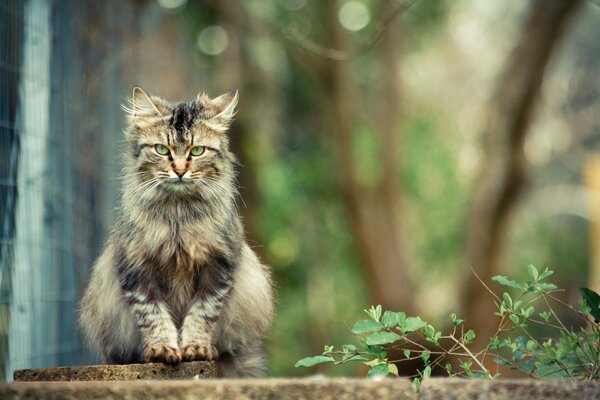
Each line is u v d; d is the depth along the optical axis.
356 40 19.02
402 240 19.05
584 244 26.91
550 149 28.50
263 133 17.80
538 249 25.55
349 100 17.78
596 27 29.38
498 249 17.53
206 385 4.61
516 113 17.52
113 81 10.31
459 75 26.91
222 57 17.05
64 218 8.45
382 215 18.81
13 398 4.59
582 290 5.71
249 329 7.25
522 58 17.45
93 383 4.65
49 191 8.12
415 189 22.67
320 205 21.09
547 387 4.60
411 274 18.88
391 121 19.28
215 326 6.82
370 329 5.47
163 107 6.85
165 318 6.68
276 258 18.52
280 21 17.34
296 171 20.72
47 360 8.03
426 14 20.11
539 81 17.38
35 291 7.82
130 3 11.02
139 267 6.70
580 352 5.99
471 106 26.56
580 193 29.03
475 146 23.92
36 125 7.82
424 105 25.80
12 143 7.39
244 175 16.61
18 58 7.56
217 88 16.86
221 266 6.83
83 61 9.16
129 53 10.86
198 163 6.72
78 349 8.48
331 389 4.59
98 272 7.28
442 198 22.91
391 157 19.12
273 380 4.65
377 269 18.42
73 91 8.85
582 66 30.27
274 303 7.98
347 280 21.72
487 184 17.70
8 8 7.35
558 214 28.97
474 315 17.22
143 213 6.72
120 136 9.90
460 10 23.02
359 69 20.58
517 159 17.61
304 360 5.53
